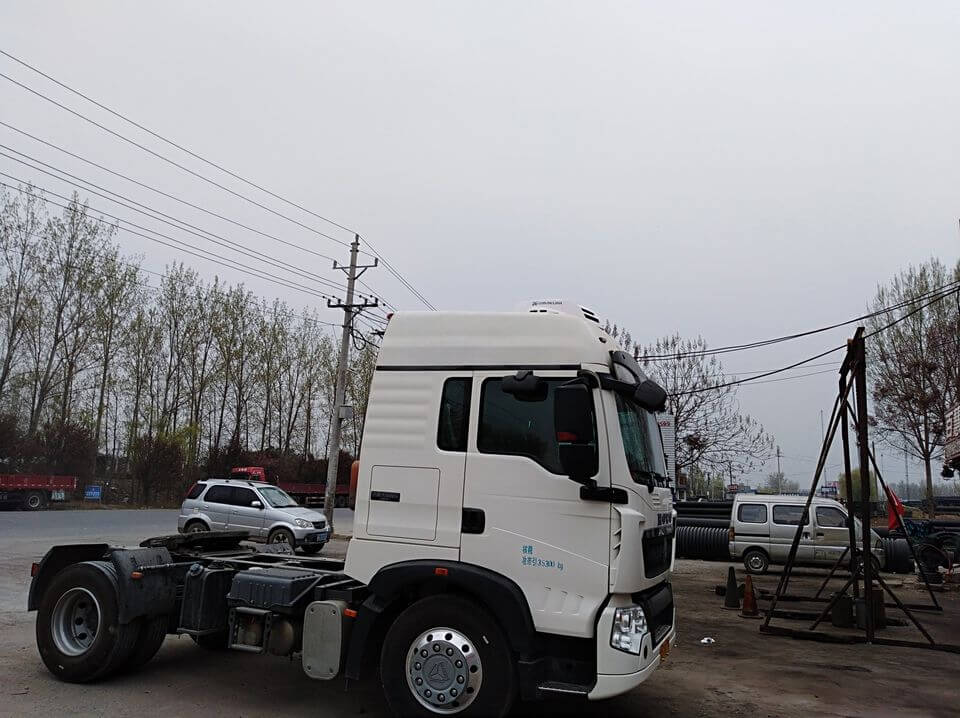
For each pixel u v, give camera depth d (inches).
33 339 1630.2
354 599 230.2
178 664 287.7
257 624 242.7
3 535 787.4
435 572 208.7
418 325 229.6
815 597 532.1
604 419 205.0
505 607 200.5
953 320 1230.9
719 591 567.8
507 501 207.5
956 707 270.4
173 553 290.5
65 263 1641.2
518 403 213.5
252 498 747.4
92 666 249.9
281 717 226.5
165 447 1715.1
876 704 272.4
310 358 2129.7
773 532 727.1
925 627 449.1
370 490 222.4
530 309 244.2
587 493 198.8
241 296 1980.8
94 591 255.0
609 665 190.5
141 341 1808.6
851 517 447.5
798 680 306.0
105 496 1705.2
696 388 1266.0
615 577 194.5
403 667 208.4
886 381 1317.7
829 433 443.8
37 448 1584.6
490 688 199.3
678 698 271.7
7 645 303.1
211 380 1915.6
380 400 227.3
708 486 2276.1
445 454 215.6
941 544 767.7
